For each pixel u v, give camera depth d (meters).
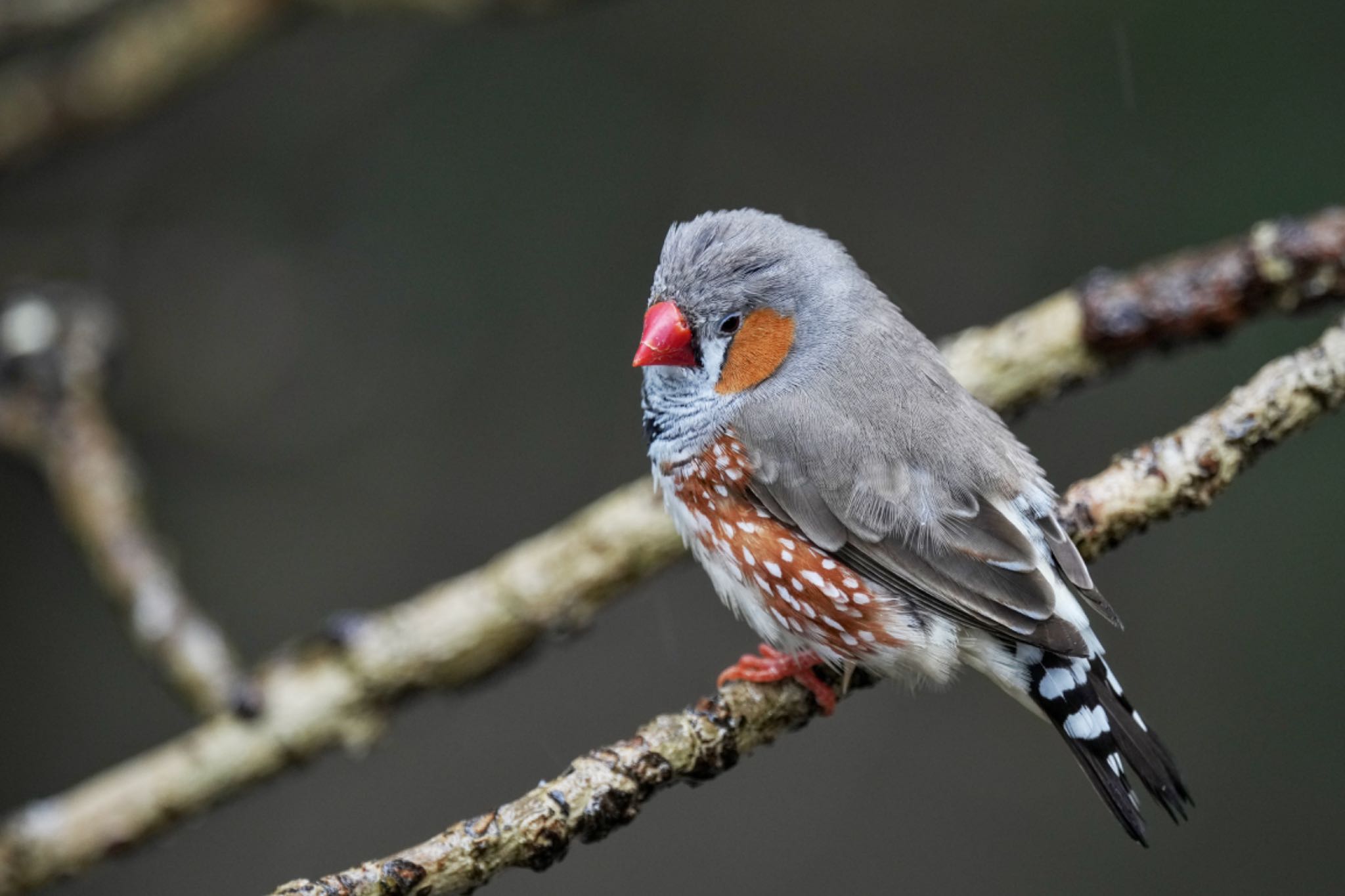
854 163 13.02
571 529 8.30
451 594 8.27
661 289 7.02
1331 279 7.59
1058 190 12.67
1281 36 12.02
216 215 12.86
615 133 13.02
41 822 7.82
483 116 12.98
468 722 12.38
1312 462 11.76
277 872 12.02
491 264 12.95
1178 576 12.03
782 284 6.93
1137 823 6.17
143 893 11.91
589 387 12.89
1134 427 12.07
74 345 9.66
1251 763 11.62
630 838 12.22
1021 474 6.59
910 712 12.41
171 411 12.68
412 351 12.91
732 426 6.88
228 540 12.59
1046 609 6.23
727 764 6.14
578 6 10.75
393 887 5.27
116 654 12.29
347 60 12.94
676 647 12.45
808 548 6.73
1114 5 12.59
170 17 11.06
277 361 12.79
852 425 6.73
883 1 13.07
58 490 9.30
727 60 13.11
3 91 11.21
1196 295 7.77
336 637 8.16
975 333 8.16
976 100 12.95
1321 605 11.71
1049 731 12.19
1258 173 11.99
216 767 7.99
